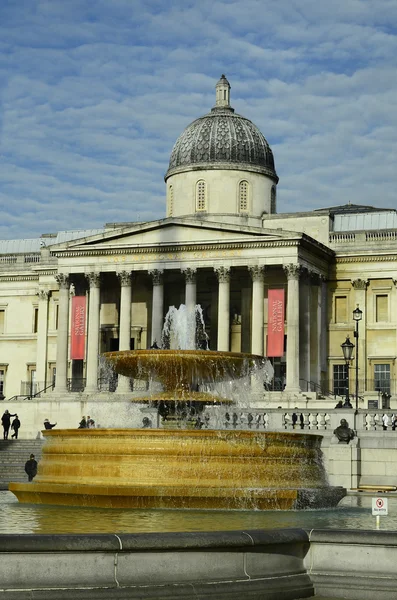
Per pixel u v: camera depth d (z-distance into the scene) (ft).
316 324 304.09
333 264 314.76
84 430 113.19
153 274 299.58
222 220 319.68
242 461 112.47
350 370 309.83
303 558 66.95
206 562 62.08
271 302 288.92
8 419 265.13
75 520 95.35
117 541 59.62
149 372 135.03
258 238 288.30
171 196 332.19
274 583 63.87
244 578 63.26
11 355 353.10
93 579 59.00
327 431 195.52
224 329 290.56
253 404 277.03
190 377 134.51
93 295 305.73
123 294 302.04
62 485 111.96
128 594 58.80
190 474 110.32
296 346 283.38
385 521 102.63
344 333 311.47
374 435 186.39
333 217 329.72
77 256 308.19
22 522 92.99
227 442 111.96
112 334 322.34
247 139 326.85
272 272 305.73
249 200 324.60
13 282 355.56
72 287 330.13
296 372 283.18
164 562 60.95
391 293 309.83
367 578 65.51
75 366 315.99
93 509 108.58
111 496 108.88
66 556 58.65
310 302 303.07
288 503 111.55
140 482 109.70
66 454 114.32
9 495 148.87
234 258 292.40
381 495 151.74
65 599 57.36
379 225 328.70
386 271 309.42
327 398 282.77
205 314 313.94
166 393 134.21
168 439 110.83
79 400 295.28
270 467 113.91
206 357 132.77
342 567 66.33
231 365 134.62
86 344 317.01
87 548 58.85
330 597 65.31
